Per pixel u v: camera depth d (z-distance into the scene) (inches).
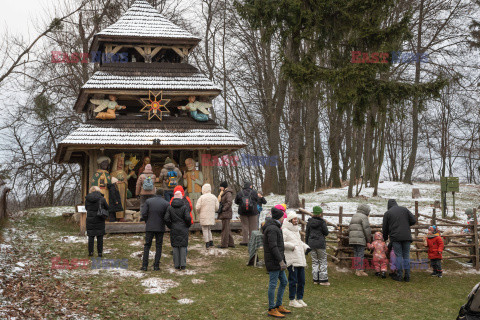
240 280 392.8
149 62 649.6
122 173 577.6
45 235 524.4
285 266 302.7
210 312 314.2
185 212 413.7
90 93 607.2
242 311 319.0
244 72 1320.1
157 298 335.3
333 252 506.6
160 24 667.4
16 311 279.7
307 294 368.5
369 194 1135.6
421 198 1060.5
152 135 581.6
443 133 1668.3
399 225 422.9
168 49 709.3
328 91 766.5
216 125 623.2
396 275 428.8
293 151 754.8
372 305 346.9
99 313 298.2
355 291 383.2
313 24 696.4
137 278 379.6
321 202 938.7
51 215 717.3
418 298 370.6
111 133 571.5
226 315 310.2
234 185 1578.5
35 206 1202.6
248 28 1240.8
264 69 1302.9
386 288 397.4
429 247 452.1
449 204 962.7
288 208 745.0
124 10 1169.4
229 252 484.1
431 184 1353.3
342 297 364.2
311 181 1513.3
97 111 591.2
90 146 553.3
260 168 1545.3
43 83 1085.8
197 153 635.5
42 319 275.3
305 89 684.1
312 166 1508.4
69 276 370.3
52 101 1106.7
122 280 370.9
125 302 322.7
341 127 1439.5
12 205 1180.5
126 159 630.5
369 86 684.1
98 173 551.5
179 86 619.5
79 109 716.7
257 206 516.1
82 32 1128.8
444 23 1203.9
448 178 806.5
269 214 447.8
